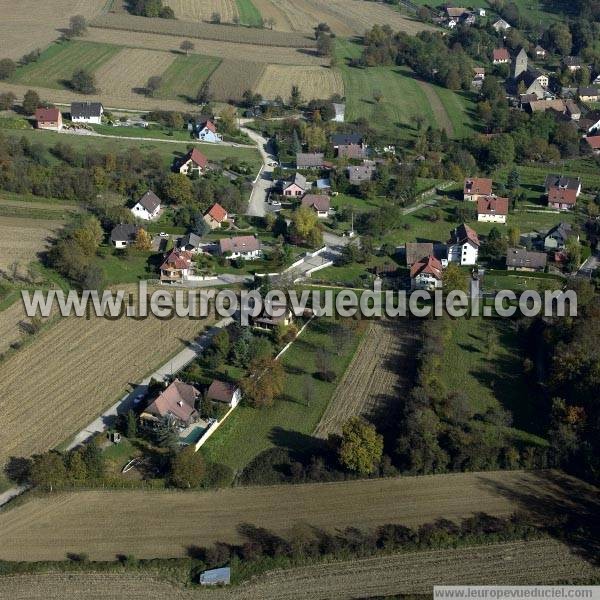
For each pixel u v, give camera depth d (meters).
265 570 103.62
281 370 138.62
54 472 114.88
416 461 119.50
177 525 110.44
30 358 144.00
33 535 108.00
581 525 111.06
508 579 102.94
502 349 150.62
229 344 145.00
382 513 113.38
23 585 100.75
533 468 122.06
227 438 127.12
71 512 112.06
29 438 124.94
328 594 100.56
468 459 121.38
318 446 125.75
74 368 141.88
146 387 137.00
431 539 107.94
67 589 100.31
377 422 130.38
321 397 137.12
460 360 147.12
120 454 121.88
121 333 152.12
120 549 106.25
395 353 149.75
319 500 115.38
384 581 102.56
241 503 114.62
